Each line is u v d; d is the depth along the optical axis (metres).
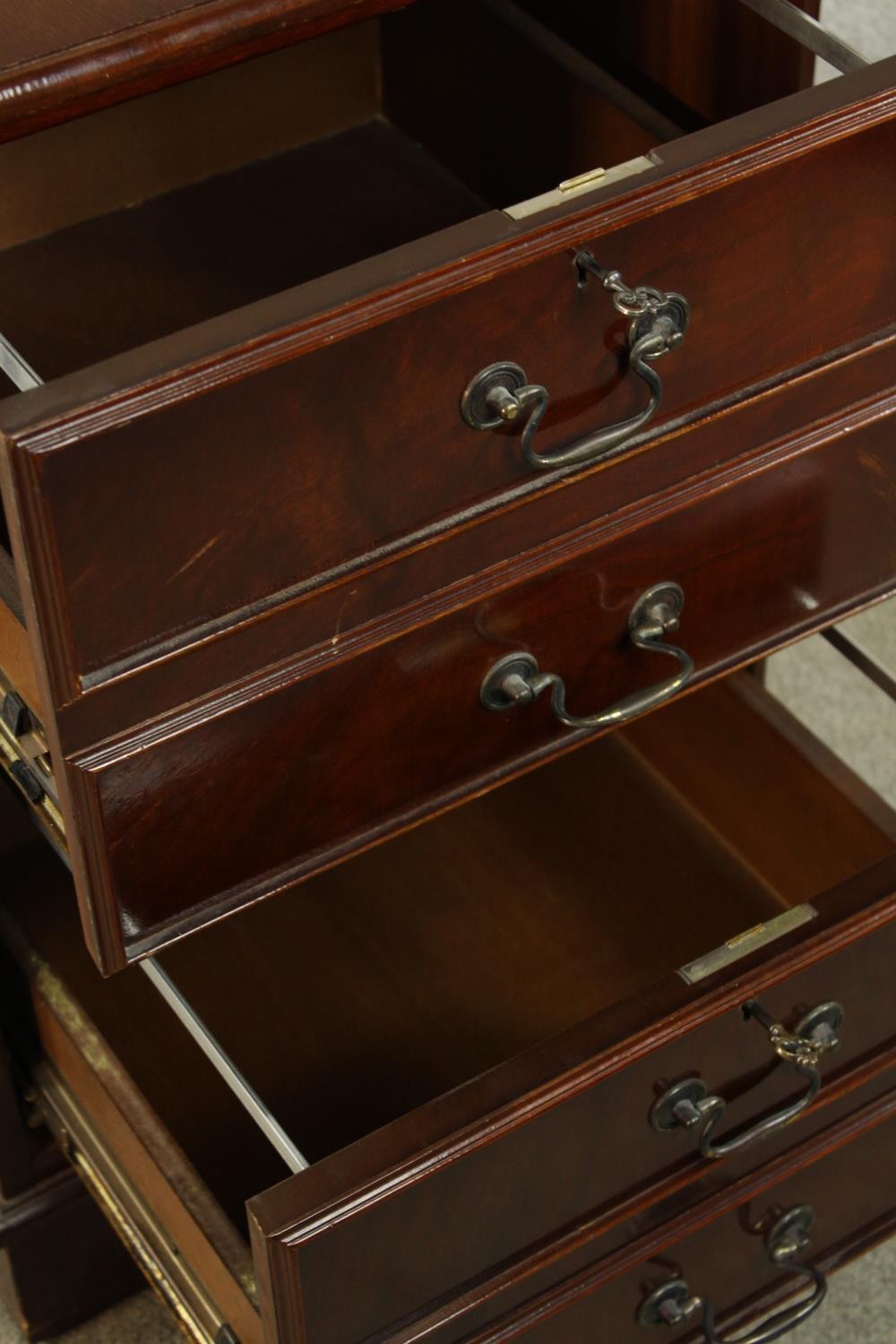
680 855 1.49
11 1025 1.39
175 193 1.27
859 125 0.89
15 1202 1.41
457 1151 0.96
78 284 1.20
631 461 0.96
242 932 1.42
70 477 0.77
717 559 1.06
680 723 1.50
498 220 0.83
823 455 1.05
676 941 1.43
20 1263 1.45
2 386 1.15
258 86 1.26
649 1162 1.11
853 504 1.09
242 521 0.84
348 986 1.39
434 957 1.41
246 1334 1.14
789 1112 1.10
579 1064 0.99
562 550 0.97
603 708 1.08
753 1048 1.08
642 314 0.85
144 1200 1.26
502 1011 1.38
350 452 0.85
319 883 1.46
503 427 0.89
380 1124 1.32
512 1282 1.10
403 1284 1.04
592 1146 1.05
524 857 1.48
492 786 1.06
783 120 0.87
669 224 0.87
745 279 0.92
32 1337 1.53
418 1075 1.34
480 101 1.25
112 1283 1.52
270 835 0.98
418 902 1.45
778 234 0.91
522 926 1.44
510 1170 1.01
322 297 0.80
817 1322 1.49
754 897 1.47
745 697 1.45
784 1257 1.26
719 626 1.10
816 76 1.37
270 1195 0.94
